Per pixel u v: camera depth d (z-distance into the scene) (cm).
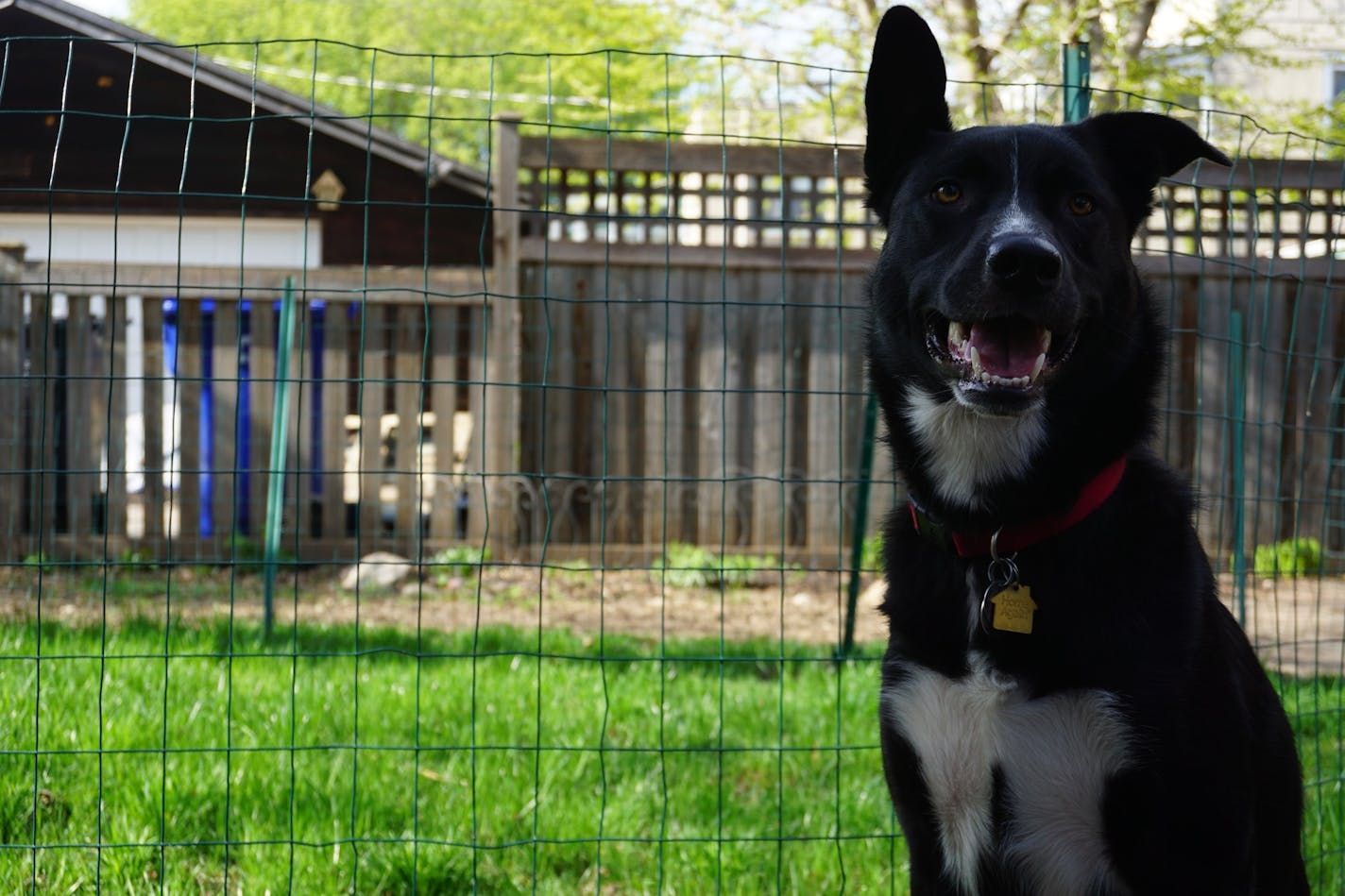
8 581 691
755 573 793
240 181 1072
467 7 2817
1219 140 1018
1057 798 238
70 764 364
